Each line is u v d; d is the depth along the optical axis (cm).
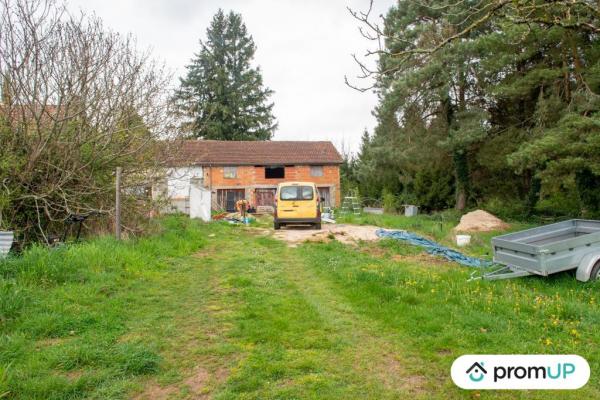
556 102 1794
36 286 611
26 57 845
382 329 499
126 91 1073
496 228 1745
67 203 970
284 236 1441
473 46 1830
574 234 928
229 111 4638
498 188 2684
